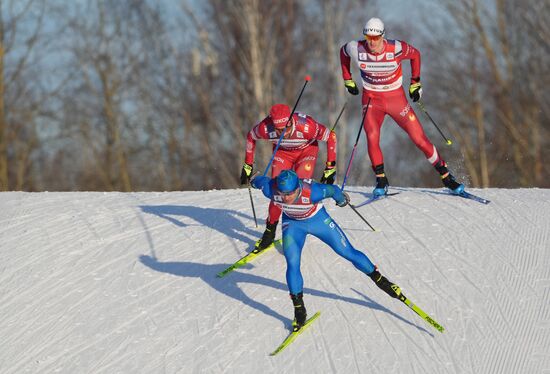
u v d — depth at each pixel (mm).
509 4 97625
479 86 100375
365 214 28562
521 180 97625
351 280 23625
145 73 100250
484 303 22250
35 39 95062
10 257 27125
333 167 23844
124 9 99875
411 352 20156
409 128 28297
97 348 21406
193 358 20500
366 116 28312
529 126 96812
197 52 90000
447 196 30344
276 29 81250
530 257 24750
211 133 91625
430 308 22031
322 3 87188
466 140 98500
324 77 88562
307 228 20797
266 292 23312
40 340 22062
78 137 98062
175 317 22469
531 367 19516
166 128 99250
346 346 20453
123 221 29891
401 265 24438
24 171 97625
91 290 24453
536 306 22062
